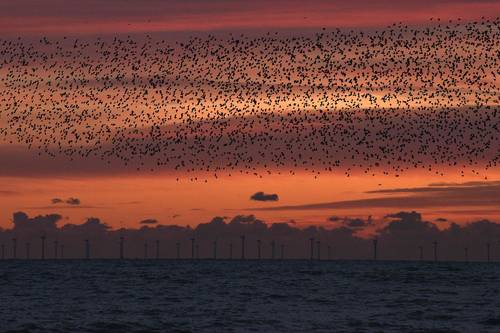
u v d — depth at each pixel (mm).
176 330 73562
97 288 125000
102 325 76188
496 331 74312
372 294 115000
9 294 111875
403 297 109688
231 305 95562
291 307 93688
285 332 72688
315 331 73500
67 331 72625
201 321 79688
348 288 128250
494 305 97375
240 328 74875
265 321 79875
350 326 76750
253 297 107625
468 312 88938
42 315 84188
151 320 80188
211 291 119250
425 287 131875
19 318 81375
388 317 83812
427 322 80000
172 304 96312
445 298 108188
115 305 95000
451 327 76562
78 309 90312
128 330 73562
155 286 130500
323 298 106938
